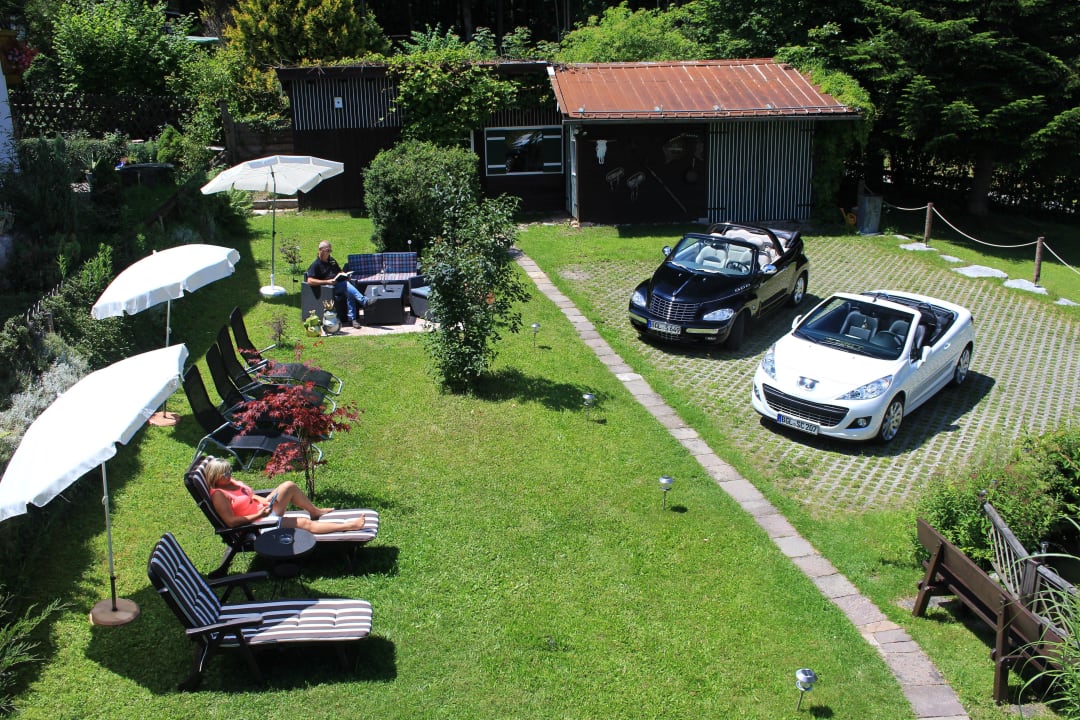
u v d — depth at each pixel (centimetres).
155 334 1187
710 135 2214
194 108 2373
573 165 2252
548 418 1096
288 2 2880
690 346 1451
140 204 1593
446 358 1127
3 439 750
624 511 893
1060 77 2219
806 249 2092
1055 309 1716
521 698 623
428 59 2239
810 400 1100
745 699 641
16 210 1280
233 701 600
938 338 1229
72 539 765
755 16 2770
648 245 2034
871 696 655
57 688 601
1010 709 651
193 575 634
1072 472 870
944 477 879
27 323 941
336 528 744
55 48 2242
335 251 1802
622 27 2852
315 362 1213
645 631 708
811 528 902
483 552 800
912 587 807
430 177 1616
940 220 2511
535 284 1736
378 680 629
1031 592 676
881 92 2352
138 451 926
